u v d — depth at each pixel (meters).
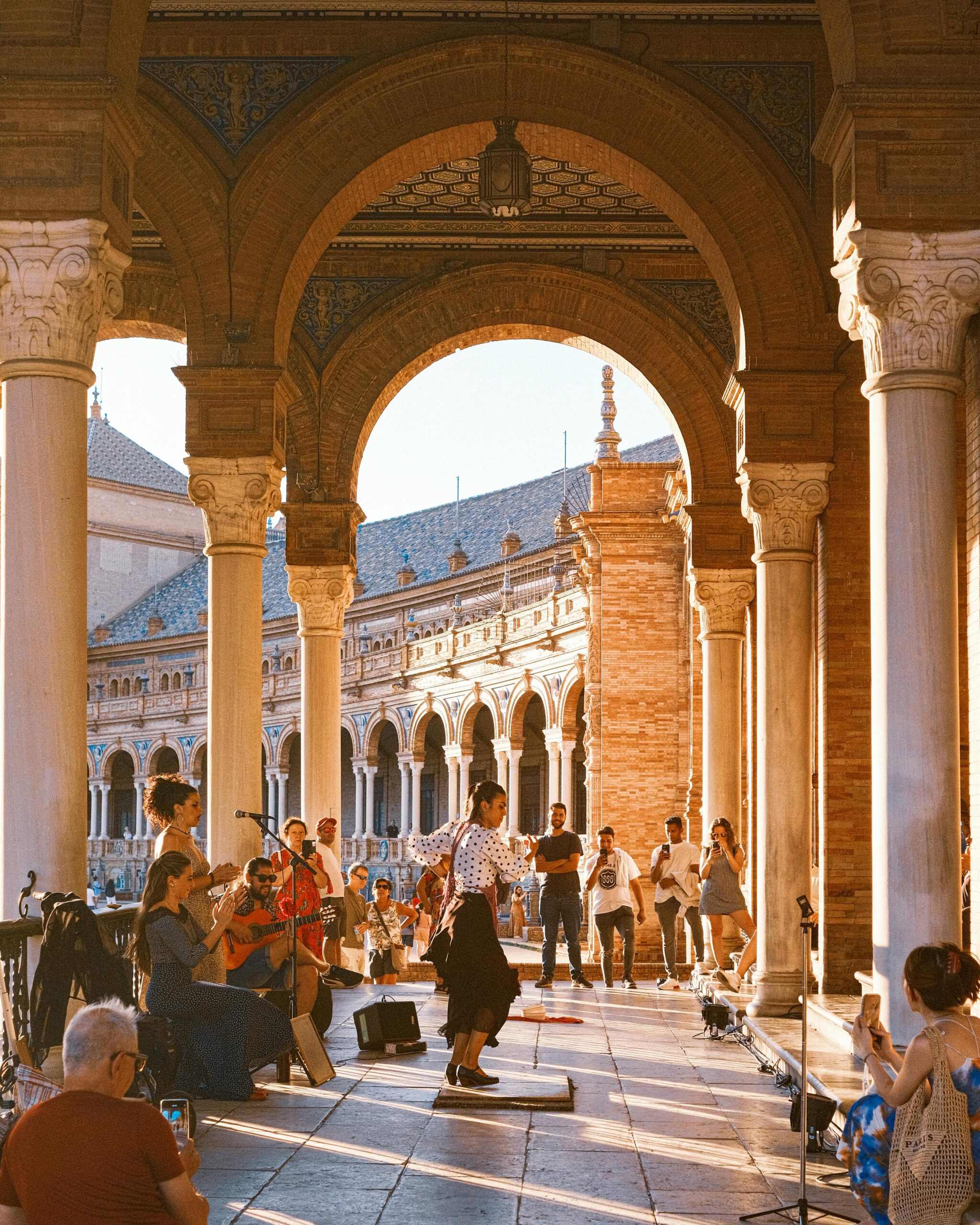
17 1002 7.62
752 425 12.50
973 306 8.16
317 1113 8.61
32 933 7.65
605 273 18.16
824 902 12.36
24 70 8.20
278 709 57.94
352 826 59.41
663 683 28.22
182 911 8.95
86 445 8.37
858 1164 5.48
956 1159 5.11
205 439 13.16
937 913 7.82
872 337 8.26
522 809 51.06
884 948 7.89
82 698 8.12
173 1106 4.67
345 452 18.41
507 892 9.90
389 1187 6.89
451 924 9.54
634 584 28.47
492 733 52.28
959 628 12.38
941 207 8.15
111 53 8.30
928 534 8.03
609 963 16.81
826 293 12.66
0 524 8.24
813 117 12.78
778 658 12.32
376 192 13.77
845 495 12.72
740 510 17.77
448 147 13.59
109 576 85.56
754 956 14.48
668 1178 7.12
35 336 8.13
